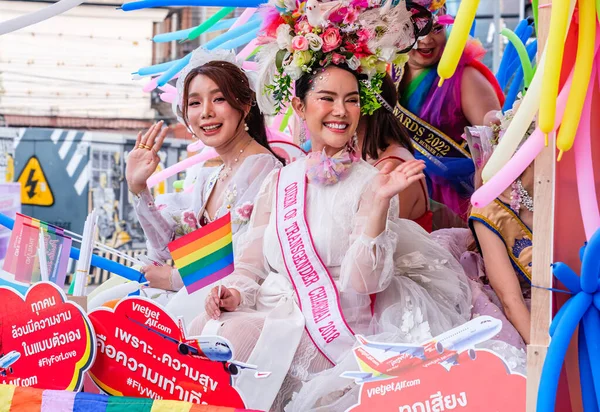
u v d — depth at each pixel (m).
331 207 2.51
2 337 2.45
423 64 3.44
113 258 8.90
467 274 2.88
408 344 1.99
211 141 3.03
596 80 1.99
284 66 2.65
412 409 1.95
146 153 3.04
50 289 2.39
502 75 3.69
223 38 3.27
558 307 1.93
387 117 3.12
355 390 2.18
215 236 2.39
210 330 2.41
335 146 2.57
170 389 2.25
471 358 1.92
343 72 2.55
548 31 1.93
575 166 1.93
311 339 2.40
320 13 2.51
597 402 1.85
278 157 3.17
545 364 1.80
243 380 2.31
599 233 1.74
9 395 2.29
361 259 2.35
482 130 2.79
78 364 2.32
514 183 2.56
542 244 1.91
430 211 3.22
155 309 2.28
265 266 2.68
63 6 2.64
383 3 2.54
